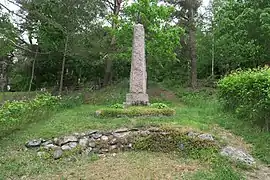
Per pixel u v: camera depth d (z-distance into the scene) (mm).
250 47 13227
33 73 19375
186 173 5473
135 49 10609
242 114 8578
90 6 15883
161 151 6797
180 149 6715
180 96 16688
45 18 15180
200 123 8109
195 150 6566
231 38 14062
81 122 8062
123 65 21656
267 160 6109
